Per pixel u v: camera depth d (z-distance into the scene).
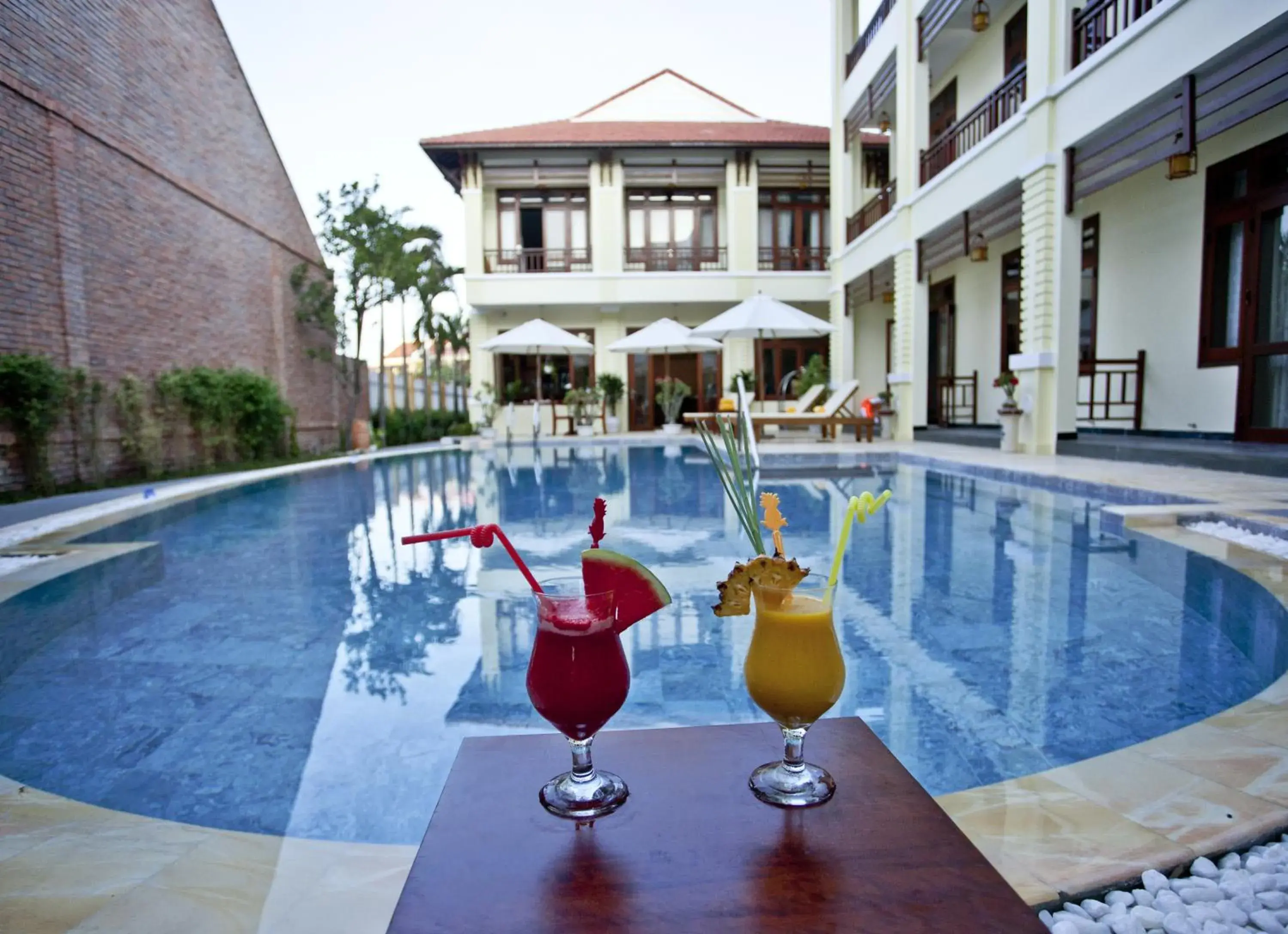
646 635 3.04
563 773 1.05
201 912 1.26
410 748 2.13
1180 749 1.74
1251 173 7.29
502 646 2.98
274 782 1.95
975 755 2.01
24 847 1.48
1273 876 1.27
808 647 0.97
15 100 7.16
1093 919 1.23
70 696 2.53
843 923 0.73
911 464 9.15
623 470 9.70
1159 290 8.47
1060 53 7.72
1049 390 8.09
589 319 16.92
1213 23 5.72
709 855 0.85
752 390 15.98
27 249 7.28
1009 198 8.88
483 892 0.79
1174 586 3.62
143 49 9.11
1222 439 7.69
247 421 10.64
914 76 11.18
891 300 14.14
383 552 4.89
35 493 6.98
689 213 16.94
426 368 18.31
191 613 3.49
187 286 9.96
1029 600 3.43
